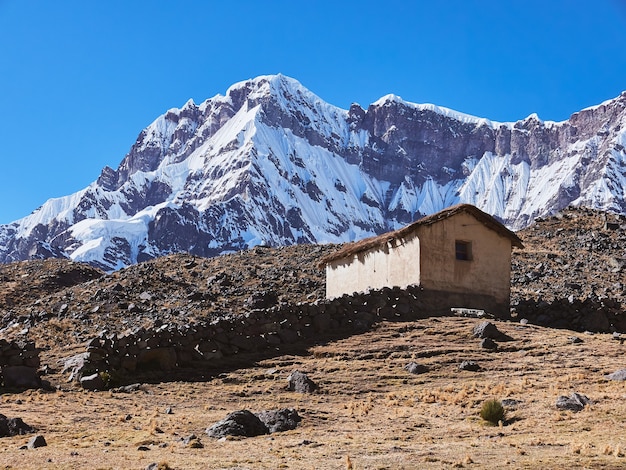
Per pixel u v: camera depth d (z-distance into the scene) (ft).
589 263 197.36
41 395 80.23
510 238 130.41
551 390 75.51
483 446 57.06
